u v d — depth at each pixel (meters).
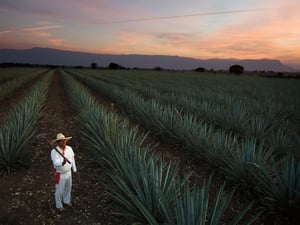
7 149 7.54
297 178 5.36
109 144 7.27
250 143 7.09
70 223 5.45
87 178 7.48
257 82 46.34
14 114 11.20
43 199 6.34
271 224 5.55
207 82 44.16
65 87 32.12
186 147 9.50
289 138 9.70
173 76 65.56
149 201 4.65
